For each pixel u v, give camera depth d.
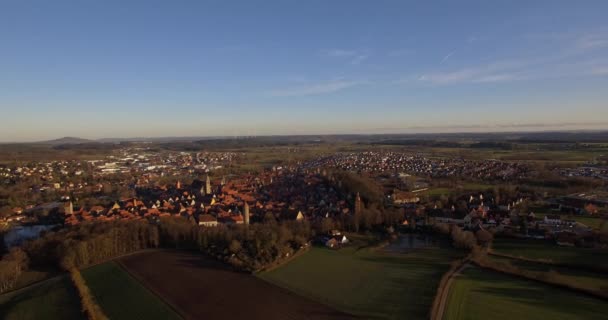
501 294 119.88
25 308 120.00
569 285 123.12
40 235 199.50
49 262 161.50
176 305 119.69
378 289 127.88
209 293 127.81
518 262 150.50
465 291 122.75
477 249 162.50
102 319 110.81
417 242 189.62
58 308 118.94
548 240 176.38
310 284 133.75
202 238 175.38
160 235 185.50
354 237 199.00
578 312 106.81
